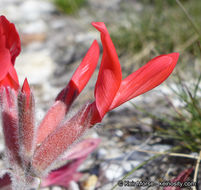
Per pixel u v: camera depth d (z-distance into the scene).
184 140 0.15
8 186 0.12
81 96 0.21
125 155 0.16
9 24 0.10
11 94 0.11
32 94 0.10
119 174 0.14
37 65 0.28
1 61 0.09
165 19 0.27
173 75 0.19
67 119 0.12
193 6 0.28
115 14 0.35
